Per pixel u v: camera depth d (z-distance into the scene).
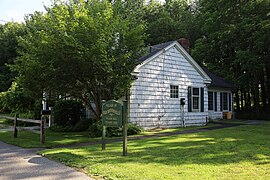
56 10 12.30
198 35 34.12
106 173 5.56
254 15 23.70
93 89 13.24
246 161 6.76
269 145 9.34
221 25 26.44
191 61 18.50
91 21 11.59
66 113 16.52
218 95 23.42
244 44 24.72
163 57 16.72
